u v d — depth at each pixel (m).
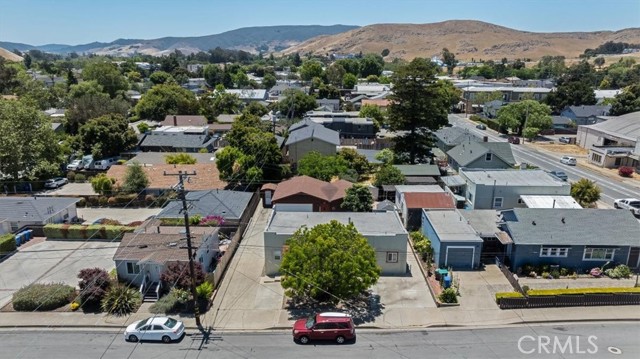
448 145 65.00
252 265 34.12
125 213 46.34
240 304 28.88
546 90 114.69
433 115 59.00
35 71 182.00
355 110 106.12
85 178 58.09
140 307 28.80
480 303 28.58
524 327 26.25
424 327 26.34
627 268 31.52
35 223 40.16
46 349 24.48
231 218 39.28
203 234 33.38
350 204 41.38
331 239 27.30
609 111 92.12
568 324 26.53
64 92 109.38
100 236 39.44
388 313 27.69
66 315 27.86
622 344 24.50
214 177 51.75
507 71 182.88
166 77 152.25
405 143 59.88
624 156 60.22
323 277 26.52
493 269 32.75
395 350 24.17
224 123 90.75
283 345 24.73
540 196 40.53
